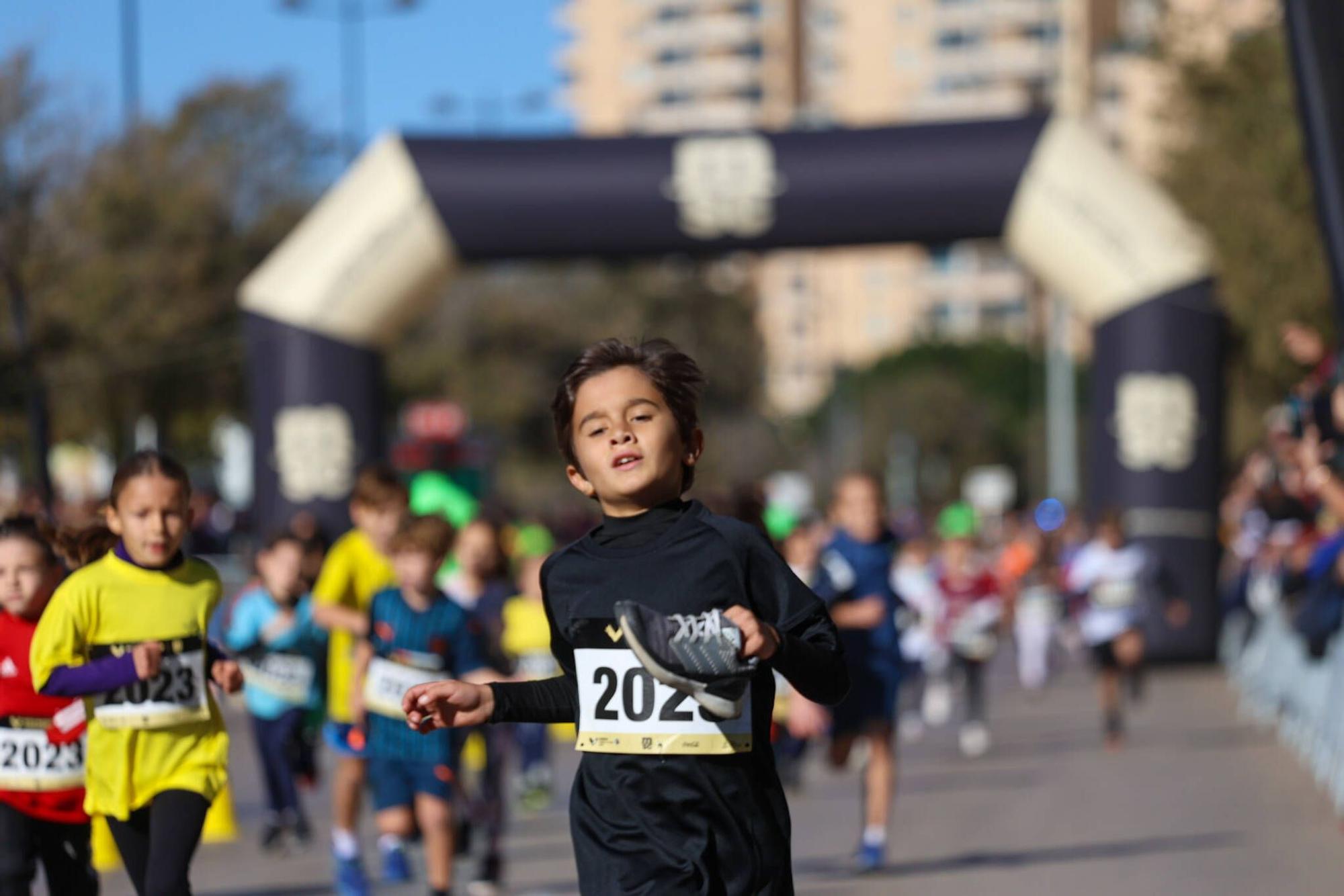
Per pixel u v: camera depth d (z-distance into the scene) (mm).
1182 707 51156
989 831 30578
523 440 163500
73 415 86438
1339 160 26141
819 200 57219
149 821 16688
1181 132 66875
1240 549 65375
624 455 11969
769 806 12281
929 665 55906
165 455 16906
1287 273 61125
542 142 58562
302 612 28828
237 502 106938
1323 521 42688
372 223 58219
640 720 12039
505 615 28312
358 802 24125
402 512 24328
